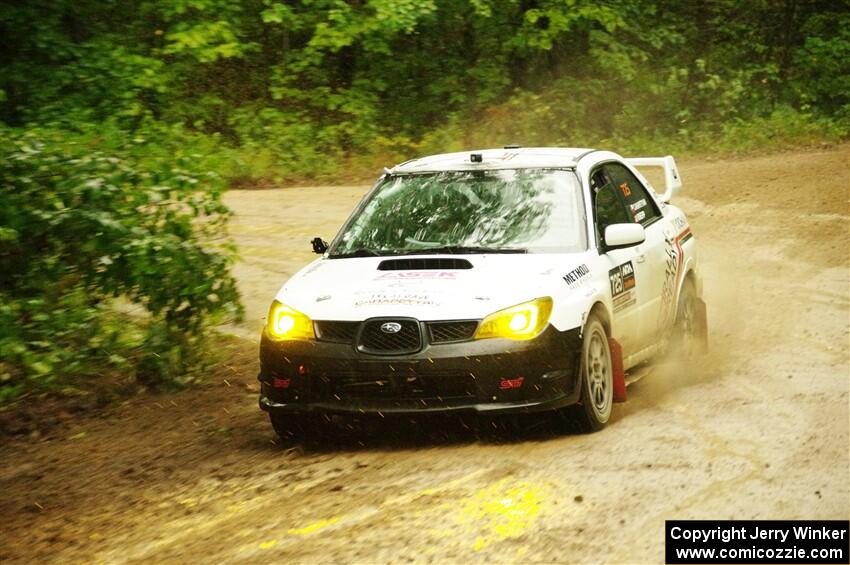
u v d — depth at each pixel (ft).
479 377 32.68
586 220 37.27
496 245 36.63
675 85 124.47
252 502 30.09
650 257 41.06
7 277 42.57
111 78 100.42
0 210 40.93
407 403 33.06
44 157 42.73
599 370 35.29
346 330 33.71
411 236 37.55
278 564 24.97
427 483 30.14
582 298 34.47
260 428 38.83
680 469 29.66
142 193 43.93
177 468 34.53
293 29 119.44
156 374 45.19
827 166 91.81
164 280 44.09
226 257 45.65
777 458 30.07
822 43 135.95
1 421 41.39
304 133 109.81
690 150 117.08
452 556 24.45
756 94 127.95
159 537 28.02
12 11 96.48
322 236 74.74
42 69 97.50
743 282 59.11
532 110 119.34
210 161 47.78
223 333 53.11
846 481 27.89
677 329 43.93
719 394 38.14
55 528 29.84
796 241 68.03
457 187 38.88
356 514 28.02
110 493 32.58
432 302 33.42
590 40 123.03
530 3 122.83
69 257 43.21
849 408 34.96
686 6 140.26
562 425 34.30
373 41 117.91
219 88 128.57
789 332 47.93
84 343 44.45
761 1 140.46
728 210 79.05
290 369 34.12
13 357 40.78
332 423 37.29
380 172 106.83
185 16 117.91
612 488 28.43
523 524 26.21
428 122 124.47
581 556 24.00
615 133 120.78
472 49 128.26
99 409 42.91
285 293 35.78
